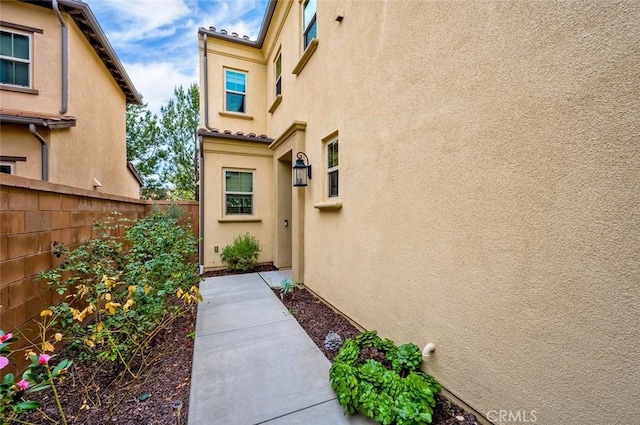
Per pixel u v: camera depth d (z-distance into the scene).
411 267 3.03
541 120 1.83
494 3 2.12
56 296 3.44
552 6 1.77
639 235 1.43
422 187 2.87
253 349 3.57
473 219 2.31
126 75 11.81
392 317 3.34
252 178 8.78
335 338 3.62
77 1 7.98
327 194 5.29
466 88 2.37
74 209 3.99
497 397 2.12
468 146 2.35
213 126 9.10
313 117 5.66
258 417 2.40
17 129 7.11
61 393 2.73
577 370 1.67
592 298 1.61
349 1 4.26
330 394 2.71
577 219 1.67
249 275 7.39
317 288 5.52
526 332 1.93
